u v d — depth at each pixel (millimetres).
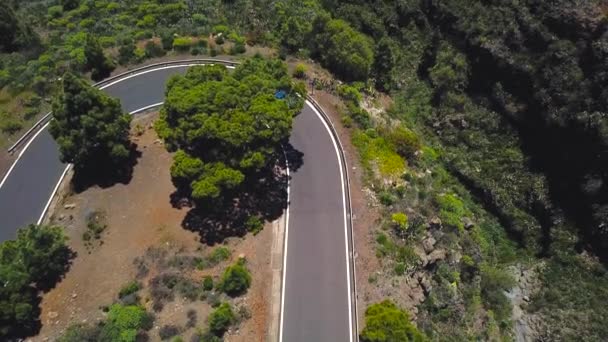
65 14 85688
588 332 55844
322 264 51281
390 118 70438
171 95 52531
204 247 51719
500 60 72500
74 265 50656
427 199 59562
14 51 76000
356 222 54500
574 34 67312
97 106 55125
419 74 80875
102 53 70688
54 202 57344
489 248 63500
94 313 46906
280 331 46344
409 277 50938
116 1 87062
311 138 63094
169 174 59094
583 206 63062
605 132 60938
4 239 54125
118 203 56250
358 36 73312
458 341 49406
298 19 80938
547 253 63562
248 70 57375
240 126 49312
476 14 78375
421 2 85562
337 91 69125
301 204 56250
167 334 44406
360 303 48125
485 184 67875
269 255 51688
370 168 59656
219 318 44125
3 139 63562
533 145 69125
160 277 48625
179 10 83062
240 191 56156
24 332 45781
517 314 58188
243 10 83625
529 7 72625
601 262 61125
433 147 71562
